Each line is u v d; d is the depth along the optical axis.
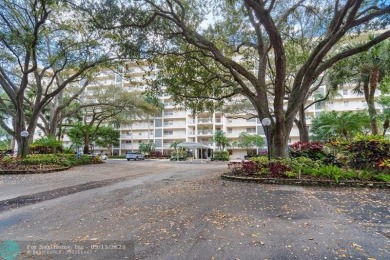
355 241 3.84
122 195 7.57
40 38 14.27
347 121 19.05
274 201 6.60
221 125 49.91
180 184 9.80
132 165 22.75
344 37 16.41
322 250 3.52
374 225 4.61
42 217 5.25
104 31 12.16
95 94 27.50
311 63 11.57
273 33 10.27
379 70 17.42
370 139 10.70
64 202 6.65
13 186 9.48
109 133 47.19
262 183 9.67
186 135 52.16
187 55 13.19
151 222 4.82
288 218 5.05
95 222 4.87
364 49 10.67
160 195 7.51
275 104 11.65
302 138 20.03
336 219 4.99
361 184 8.73
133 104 27.52
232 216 5.20
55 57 15.62
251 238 3.97
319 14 13.42
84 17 11.38
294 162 10.85
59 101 25.23
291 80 21.39
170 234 4.17
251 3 9.35
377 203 6.39
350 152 11.16
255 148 46.41
